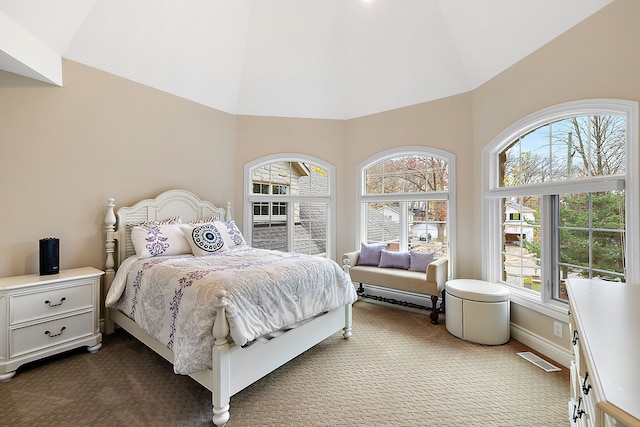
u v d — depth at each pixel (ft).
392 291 13.88
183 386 6.94
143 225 10.11
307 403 6.37
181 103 12.40
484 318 9.17
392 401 6.46
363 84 13.71
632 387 2.22
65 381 7.11
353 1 11.25
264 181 15.02
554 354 8.22
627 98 6.63
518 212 10.17
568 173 8.39
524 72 9.20
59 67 9.08
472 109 11.57
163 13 10.11
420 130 12.94
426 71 12.05
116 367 7.77
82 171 9.70
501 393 6.75
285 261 8.50
